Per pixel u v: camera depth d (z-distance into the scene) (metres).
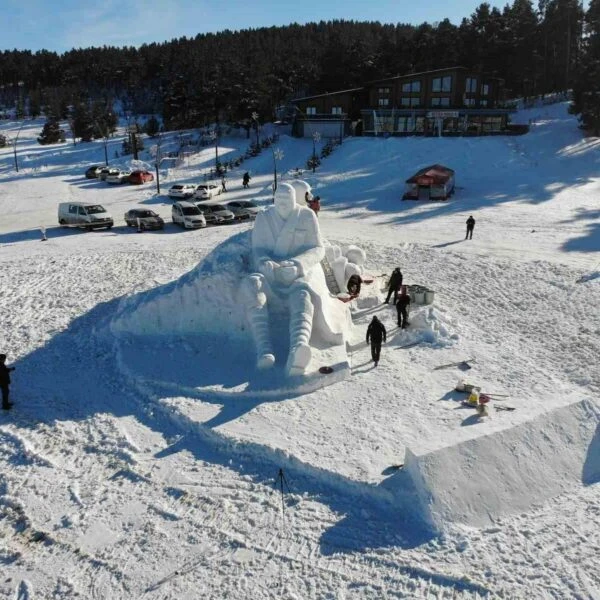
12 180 54.66
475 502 9.48
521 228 31.05
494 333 17.05
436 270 23.77
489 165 47.06
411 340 16.31
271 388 13.26
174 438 12.01
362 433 11.55
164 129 80.94
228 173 50.97
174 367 14.71
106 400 13.80
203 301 16.23
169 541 9.20
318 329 15.10
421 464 9.59
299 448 11.07
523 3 77.19
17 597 8.29
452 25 76.81
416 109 60.03
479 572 8.38
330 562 8.68
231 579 8.44
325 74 76.94
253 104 66.75
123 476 10.86
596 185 40.62
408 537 9.09
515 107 60.66
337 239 29.28
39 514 9.95
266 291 15.20
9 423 12.91
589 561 8.52
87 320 19.16
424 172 39.44
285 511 9.74
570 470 10.37
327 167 49.53
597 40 56.34
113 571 8.68
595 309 18.83
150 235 32.25
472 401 12.48
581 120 53.84
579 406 11.36
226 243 17.61
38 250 28.66
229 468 10.91
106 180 50.56
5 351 16.95
